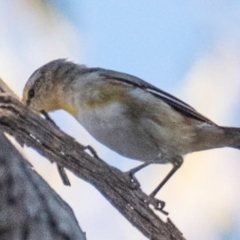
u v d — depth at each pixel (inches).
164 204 103.7
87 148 102.1
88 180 102.0
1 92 101.2
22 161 78.6
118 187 102.3
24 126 101.3
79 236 80.0
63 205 81.7
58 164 102.2
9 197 74.9
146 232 102.4
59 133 101.7
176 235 102.5
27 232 75.0
